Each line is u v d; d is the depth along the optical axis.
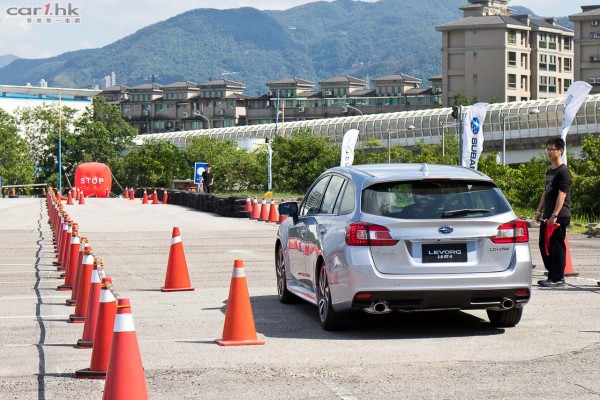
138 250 28.97
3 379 10.63
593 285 18.84
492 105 121.62
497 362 11.41
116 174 136.88
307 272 14.96
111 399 8.48
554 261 18.42
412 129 131.88
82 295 15.03
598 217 43.66
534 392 9.84
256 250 28.47
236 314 12.78
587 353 11.95
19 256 27.47
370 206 13.23
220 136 169.88
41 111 179.25
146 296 17.92
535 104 116.56
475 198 13.38
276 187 105.31
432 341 12.91
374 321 14.64
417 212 13.11
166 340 13.10
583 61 186.50
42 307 16.78
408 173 13.57
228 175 106.25
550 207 18.33
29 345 12.88
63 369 11.17
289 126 154.62
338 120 144.62
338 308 13.38
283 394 9.84
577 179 44.59
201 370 11.05
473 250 13.13
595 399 9.52
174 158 131.25
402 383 10.30
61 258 24.59
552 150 18.30
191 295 18.05
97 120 180.38
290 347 12.53
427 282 12.92
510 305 13.22
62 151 171.75
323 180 15.52
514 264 13.18
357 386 10.19
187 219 47.22
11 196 120.06
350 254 13.07
